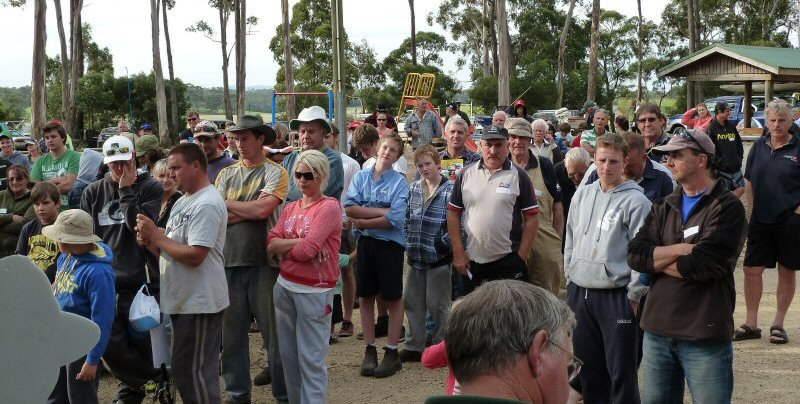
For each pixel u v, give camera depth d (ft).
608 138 15.38
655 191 17.66
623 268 14.99
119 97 181.68
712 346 13.24
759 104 94.12
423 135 49.57
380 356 22.81
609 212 15.23
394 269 21.04
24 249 19.63
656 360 13.97
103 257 16.38
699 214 13.37
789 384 19.44
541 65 184.24
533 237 19.19
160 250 16.05
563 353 6.09
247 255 18.10
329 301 17.35
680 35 221.05
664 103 232.94
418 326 21.99
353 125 54.95
